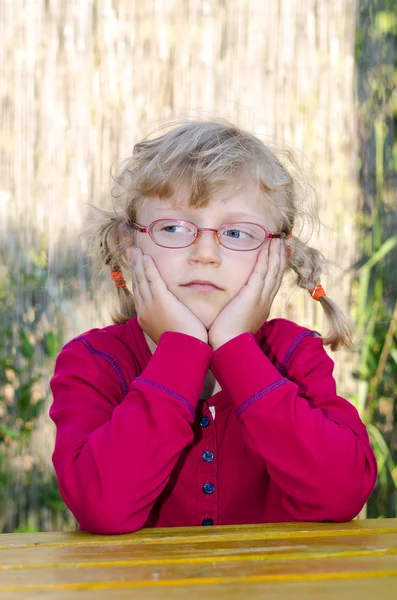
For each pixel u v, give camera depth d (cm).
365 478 140
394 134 323
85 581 90
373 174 321
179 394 138
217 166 154
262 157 166
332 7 323
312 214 207
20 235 317
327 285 314
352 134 322
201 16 320
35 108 319
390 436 315
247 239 157
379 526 127
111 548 110
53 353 314
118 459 130
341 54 323
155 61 320
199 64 319
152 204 158
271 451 138
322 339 183
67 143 318
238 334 152
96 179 318
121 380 158
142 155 167
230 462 158
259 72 320
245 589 87
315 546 108
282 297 308
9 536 123
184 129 168
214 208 155
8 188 318
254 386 141
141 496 130
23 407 314
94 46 320
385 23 325
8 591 87
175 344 144
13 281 316
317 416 141
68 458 135
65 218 317
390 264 317
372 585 88
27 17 321
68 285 315
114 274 190
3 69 320
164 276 156
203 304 155
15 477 311
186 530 127
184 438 136
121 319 190
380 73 324
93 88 320
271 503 160
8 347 314
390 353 312
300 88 321
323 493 135
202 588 87
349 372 313
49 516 311
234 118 317
